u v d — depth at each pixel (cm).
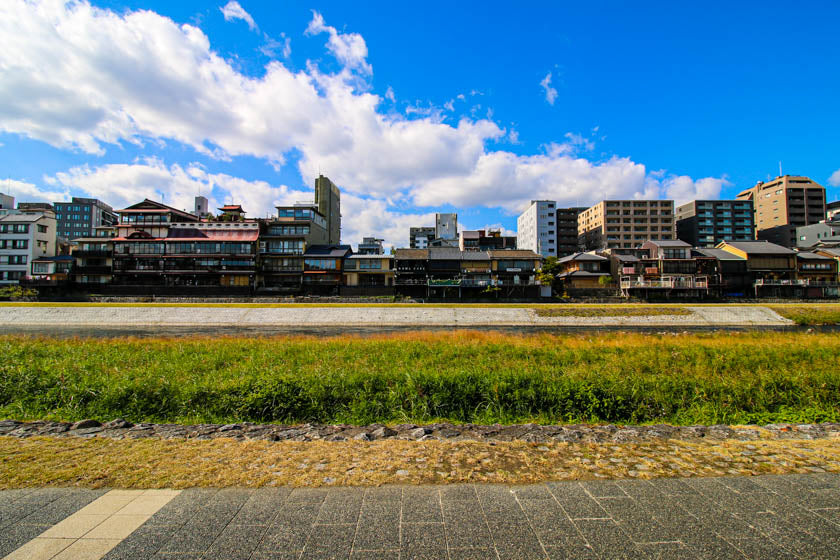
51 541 352
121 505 419
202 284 6319
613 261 6856
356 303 5128
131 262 6250
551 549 344
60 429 754
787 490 459
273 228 6862
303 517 395
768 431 749
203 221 6975
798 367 1375
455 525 380
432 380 1100
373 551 339
